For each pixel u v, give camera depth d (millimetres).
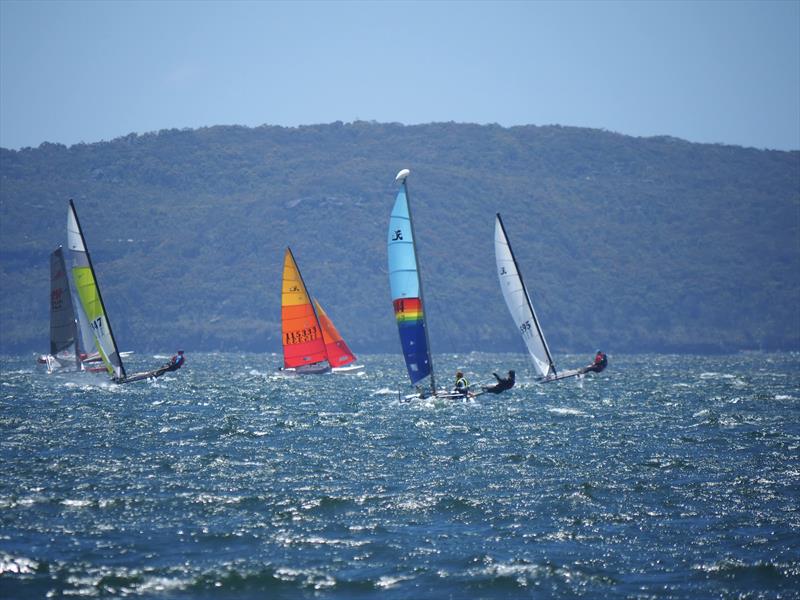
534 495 116875
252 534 99312
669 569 89438
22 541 95625
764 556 92875
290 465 137500
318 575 87688
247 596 83188
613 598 82938
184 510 108500
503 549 94875
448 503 112500
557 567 89500
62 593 82812
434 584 85812
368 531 100812
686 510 109812
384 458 144375
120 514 106438
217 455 145625
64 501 111625
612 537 99000
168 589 84312
